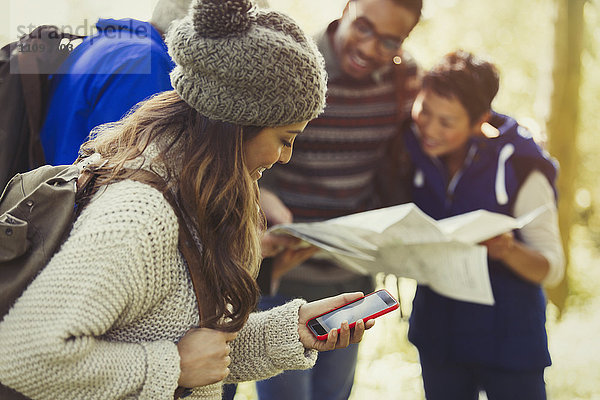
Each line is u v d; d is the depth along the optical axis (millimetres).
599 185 7574
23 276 1359
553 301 5590
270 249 2604
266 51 1377
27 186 1531
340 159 2928
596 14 6848
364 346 4719
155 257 1387
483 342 2732
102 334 1411
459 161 2824
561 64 6000
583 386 4238
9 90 2141
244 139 1478
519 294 2715
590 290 6078
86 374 1342
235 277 1484
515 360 2699
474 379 2916
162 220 1396
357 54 2787
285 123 1444
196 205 1434
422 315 2869
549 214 2746
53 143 2180
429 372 2914
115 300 1343
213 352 1472
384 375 4336
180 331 1475
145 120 1505
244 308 1533
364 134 2922
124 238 1346
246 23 1386
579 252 6930
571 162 6027
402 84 2947
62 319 1309
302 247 2689
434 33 7289
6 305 1366
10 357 1329
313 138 2883
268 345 1724
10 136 2148
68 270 1330
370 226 2471
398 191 2986
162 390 1404
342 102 2863
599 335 5117
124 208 1372
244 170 1473
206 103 1414
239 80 1381
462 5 7367
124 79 2066
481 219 2559
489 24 7410
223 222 1482
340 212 2971
